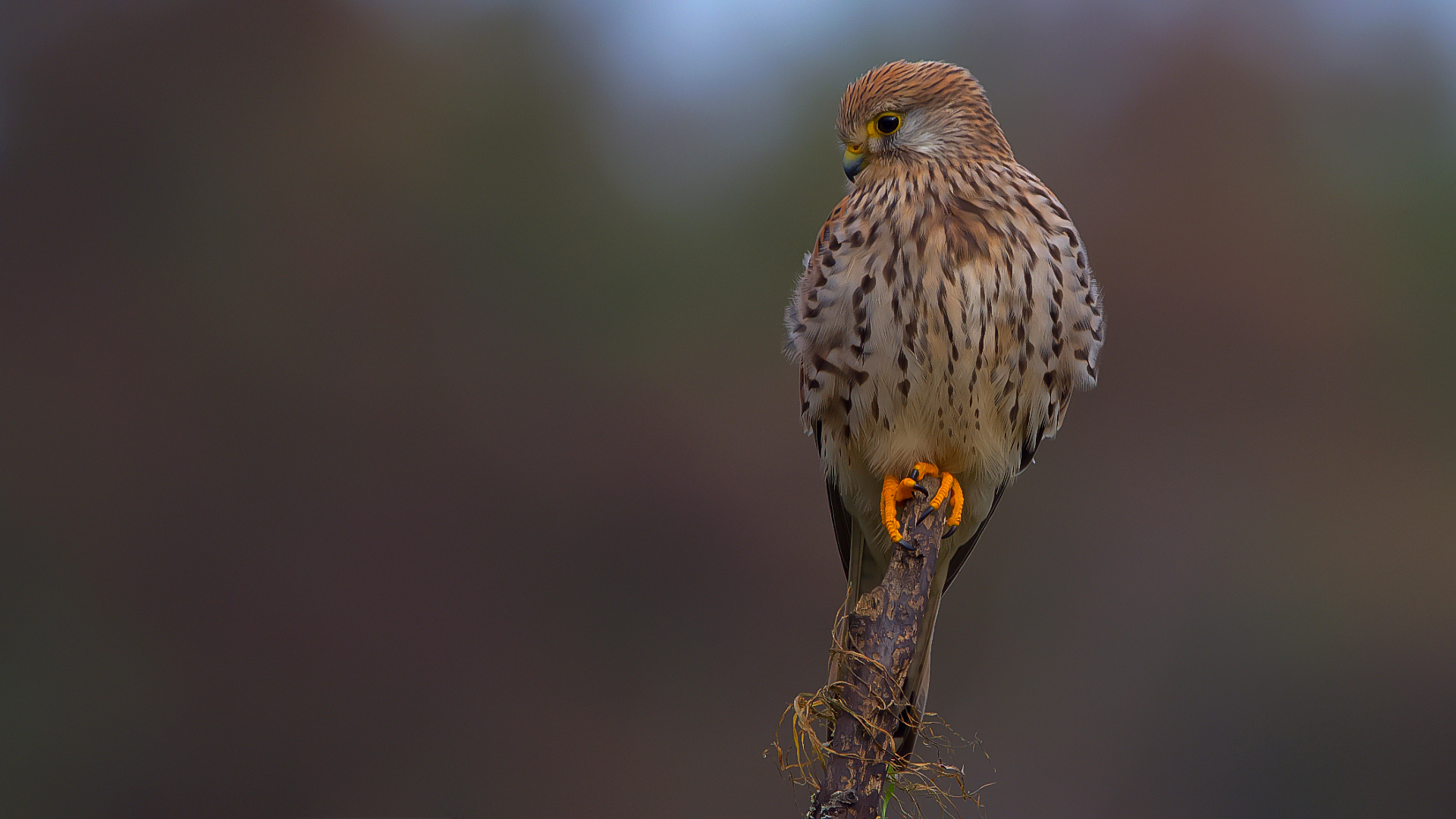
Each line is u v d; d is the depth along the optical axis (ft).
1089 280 32.09
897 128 32.09
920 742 31.86
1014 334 32.01
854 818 31.50
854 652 31.63
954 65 32.14
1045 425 32.14
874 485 32.19
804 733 31.55
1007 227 32.01
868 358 32.04
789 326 32.17
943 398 32.04
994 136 32.12
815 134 66.18
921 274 31.99
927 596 31.73
